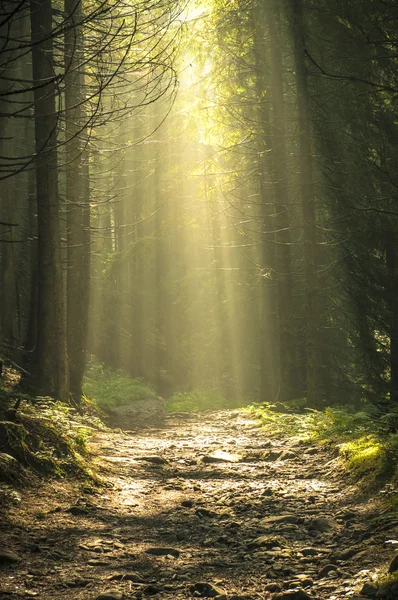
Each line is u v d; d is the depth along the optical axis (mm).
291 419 16312
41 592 5062
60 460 9242
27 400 12609
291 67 20672
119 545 6430
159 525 7355
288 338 20359
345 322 22328
